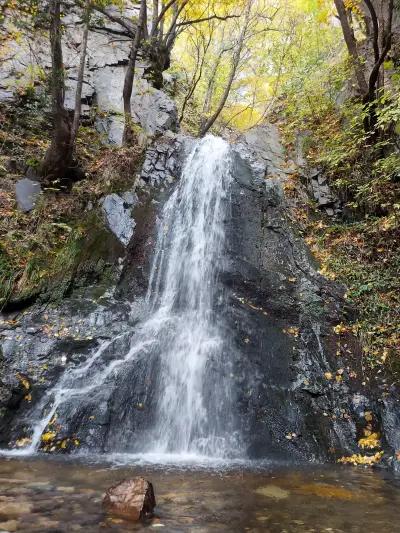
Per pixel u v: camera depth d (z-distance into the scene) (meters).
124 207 7.71
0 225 7.30
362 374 5.59
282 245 7.57
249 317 6.32
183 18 13.26
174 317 6.39
